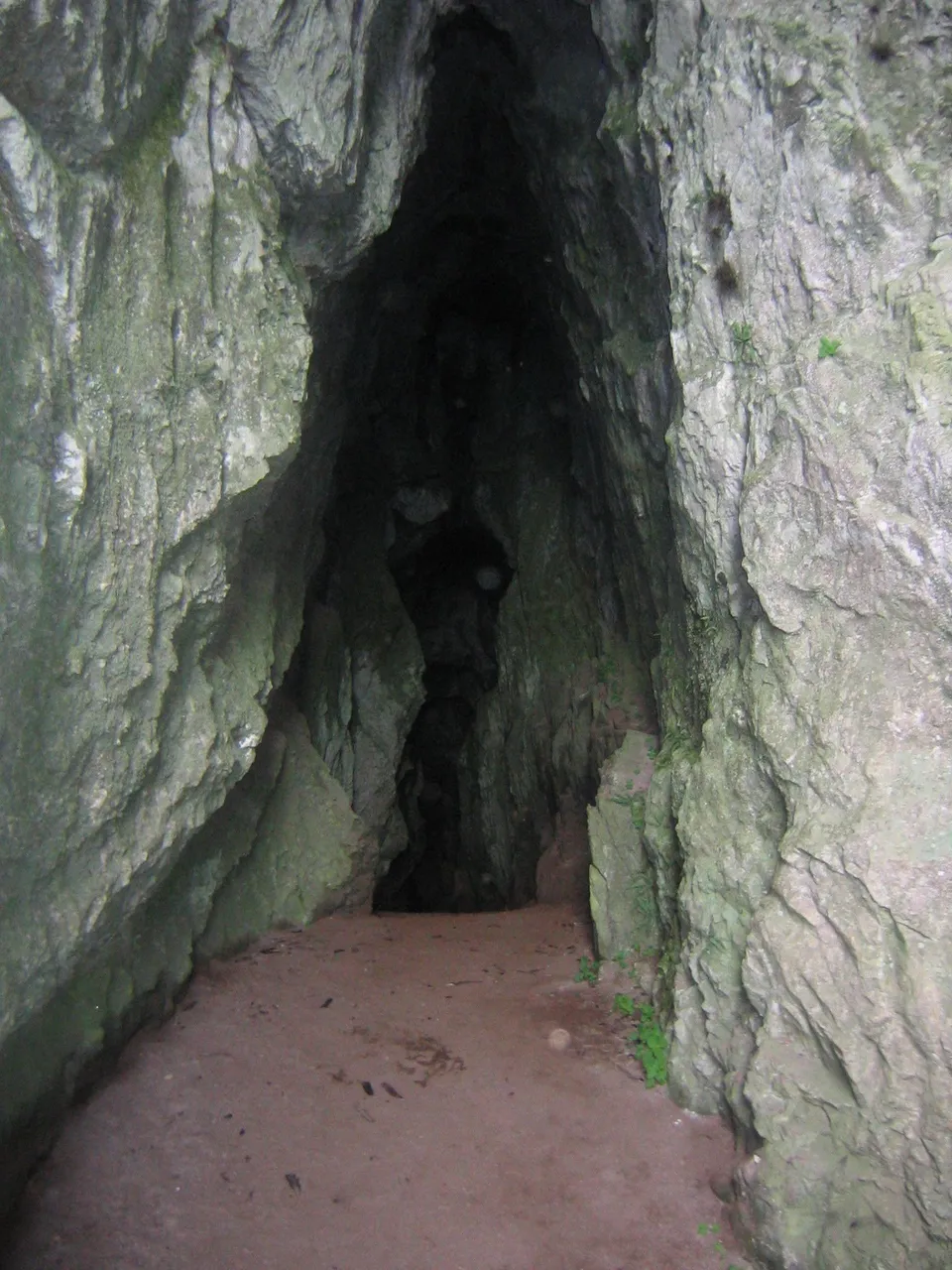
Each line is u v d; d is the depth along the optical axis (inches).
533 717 476.7
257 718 198.4
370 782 478.3
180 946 224.8
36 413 112.9
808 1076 148.2
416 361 534.9
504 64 350.9
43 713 123.8
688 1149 176.9
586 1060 209.2
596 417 336.2
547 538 488.7
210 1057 204.5
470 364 539.8
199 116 160.2
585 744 395.5
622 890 253.9
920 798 136.6
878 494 140.5
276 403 173.2
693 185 188.1
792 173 164.1
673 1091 189.5
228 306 166.1
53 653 123.8
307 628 396.8
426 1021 230.2
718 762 179.8
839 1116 144.2
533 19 315.9
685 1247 155.6
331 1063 208.4
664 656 252.8
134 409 136.5
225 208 168.9
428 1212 163.8
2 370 106.8
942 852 134.0
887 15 157.0
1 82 113.6
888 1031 135.7
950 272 140.3
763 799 168.4
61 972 140.2
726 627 190.9
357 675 481.1
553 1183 171.0
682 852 196.2
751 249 173.3
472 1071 206.7
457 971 263.6
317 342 284.8
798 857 146.9
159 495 142.9
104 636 133.0
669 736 240.4
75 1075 176.6
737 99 176.2
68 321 120.3
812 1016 144.9
